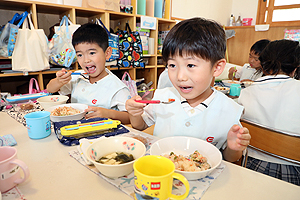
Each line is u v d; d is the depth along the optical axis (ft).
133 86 6.65
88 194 1.50
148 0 9.97
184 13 11.59
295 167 3.19
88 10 7.36
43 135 2.46
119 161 1.75
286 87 3.38
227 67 11.07
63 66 7.47
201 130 2.75
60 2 7.13
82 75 4.40
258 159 3.50
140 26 9.31
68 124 2.60
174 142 2.19
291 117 3.35
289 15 12.45
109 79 4.25
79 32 3.73
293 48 3.50
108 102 4.08
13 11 7.17
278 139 2.69
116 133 2.54
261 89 3.66
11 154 1.67
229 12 14.89
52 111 3.16
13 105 3.84
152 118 3.22
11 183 1.53
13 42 5.90
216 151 1.95
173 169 1.36
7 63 6.46
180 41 1.98
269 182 1.69
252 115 3.79
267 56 3.73
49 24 8.14
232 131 2.12
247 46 11.71
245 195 1.53
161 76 5.57
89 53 3.78
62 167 1.84
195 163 1.84
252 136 2.96
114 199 1.45
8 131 2.69
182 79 2.06
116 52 8.18
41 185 1.59
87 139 2.18
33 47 6.22
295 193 1.56
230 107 2.79
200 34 1.98
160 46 10.78
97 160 1.79
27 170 1.53
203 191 1.53
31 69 6.29
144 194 1.32
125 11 8.68
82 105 3.54
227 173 1.81
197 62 2.02
